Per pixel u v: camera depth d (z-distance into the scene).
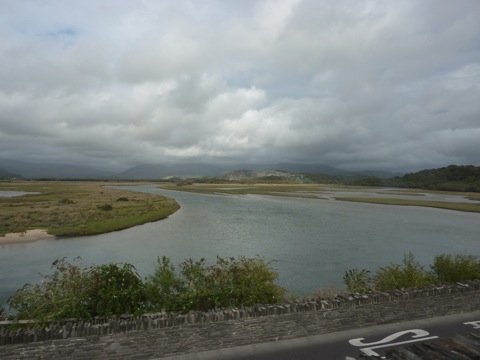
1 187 172.38
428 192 182.75
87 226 57.00
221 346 11.08
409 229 58.00
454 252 40.69
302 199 124.56
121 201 99.69
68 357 9.91
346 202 111.50
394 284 16.34
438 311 13.90
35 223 58.91
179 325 10.74
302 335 11.94
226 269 14.01
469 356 4.49
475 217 74.94
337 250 41.44
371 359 5.10
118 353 10.23
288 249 42.03
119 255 39.66
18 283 29.47
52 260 37.50
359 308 12.80
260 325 11.51
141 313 11.02
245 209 89.31
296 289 26.88
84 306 11.06
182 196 140.00
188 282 13.52
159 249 42.72
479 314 14.15
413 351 4.77
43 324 10.19
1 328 9.84
